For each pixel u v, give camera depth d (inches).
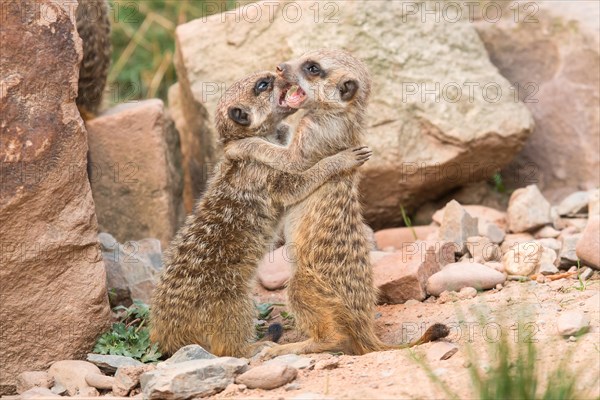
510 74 581.9
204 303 378.3
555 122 562.6
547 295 396.2
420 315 405.4
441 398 294.5
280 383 322.7
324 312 379.2
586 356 312.7
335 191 391.5
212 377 327.0
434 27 545.6
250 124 404.2
